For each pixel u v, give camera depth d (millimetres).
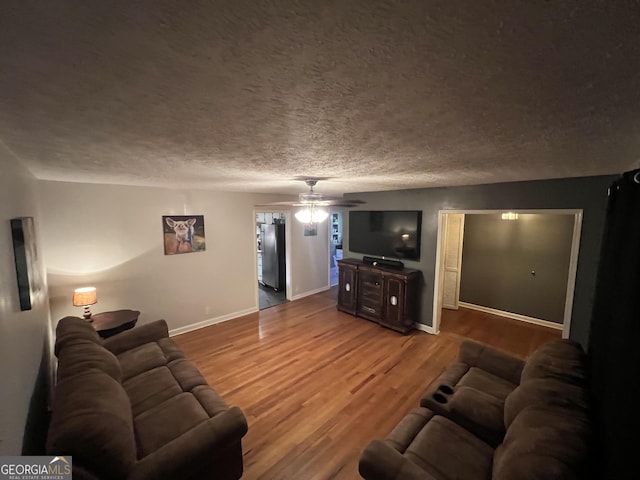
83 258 3262
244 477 1881
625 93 805
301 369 3209
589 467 1043
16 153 1643
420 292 4242
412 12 471
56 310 3102
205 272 4359
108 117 1009
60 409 1378
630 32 506
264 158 1800
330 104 908
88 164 2006
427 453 1553
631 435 842
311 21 489
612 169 2283
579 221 2852
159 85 756
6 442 1197
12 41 520
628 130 1177
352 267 4766
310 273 6113
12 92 774
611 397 1069
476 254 5066
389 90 801
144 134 1239
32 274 1906
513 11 468
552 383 1555
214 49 578
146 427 1754
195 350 3648
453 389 2055
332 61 639
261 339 3965
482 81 744
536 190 3102
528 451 1157
